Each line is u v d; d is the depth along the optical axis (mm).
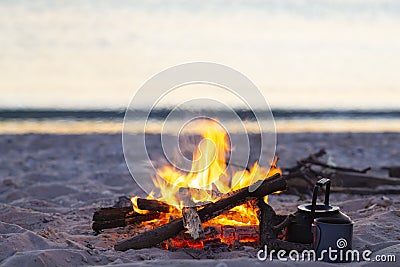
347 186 8125
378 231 5453
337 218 4871
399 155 12070
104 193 8102
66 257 4699
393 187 8109
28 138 14453
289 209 6867
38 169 10297
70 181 8969
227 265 4332
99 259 4781
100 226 5660
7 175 9742
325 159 11055
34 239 5117
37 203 7422
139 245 5086
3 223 5621
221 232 5273
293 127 18547
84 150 12562
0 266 4438
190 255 4980
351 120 20812
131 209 5688
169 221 5480
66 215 6672
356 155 11969
